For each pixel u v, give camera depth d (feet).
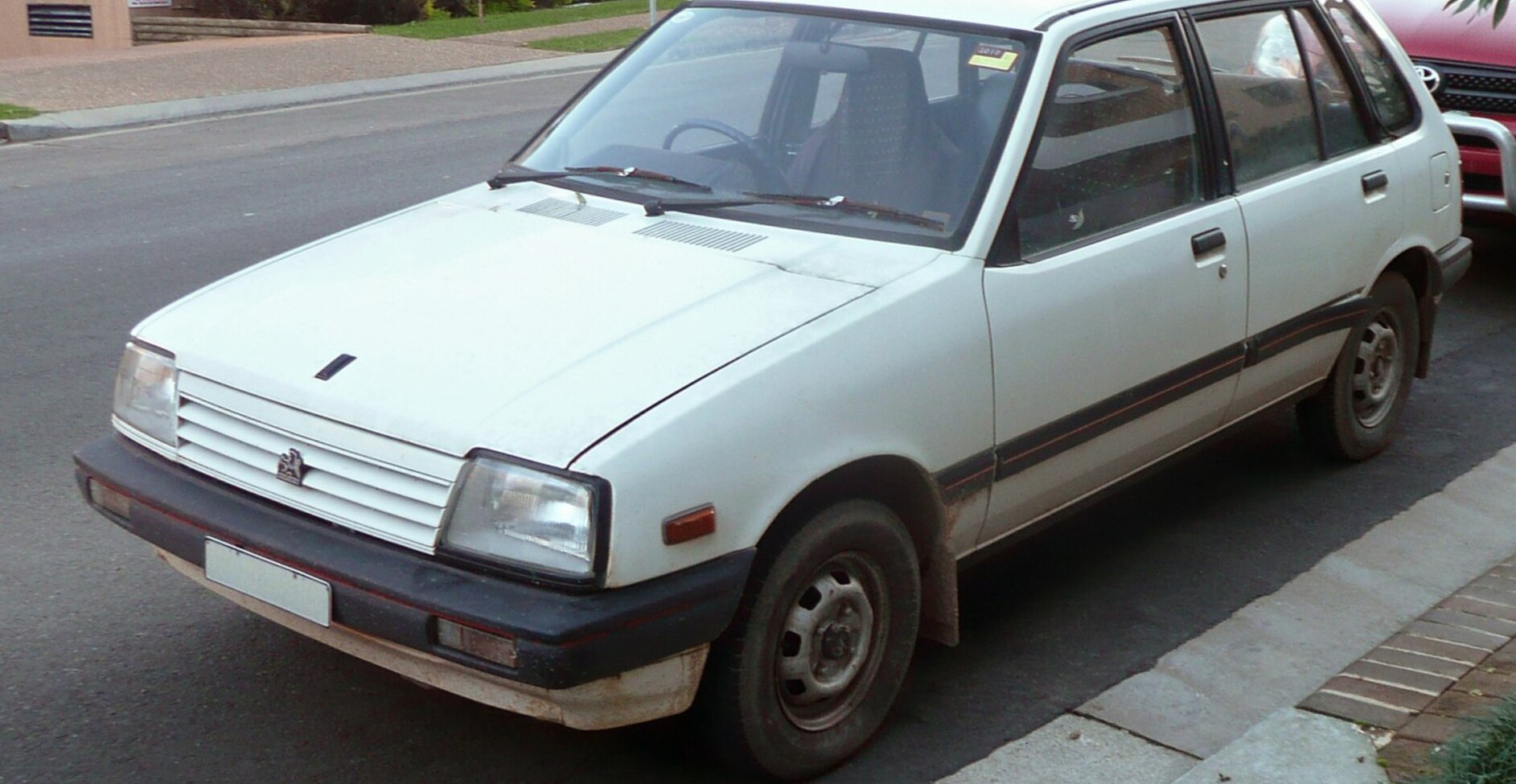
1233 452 20.26
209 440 12.02
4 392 21.84
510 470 10.50
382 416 11.02
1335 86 18.13
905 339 12.24
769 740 11.87
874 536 12.23
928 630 13.58
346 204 35.83
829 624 12.13
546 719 10.96
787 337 11.68
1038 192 13.71
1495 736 11.60
